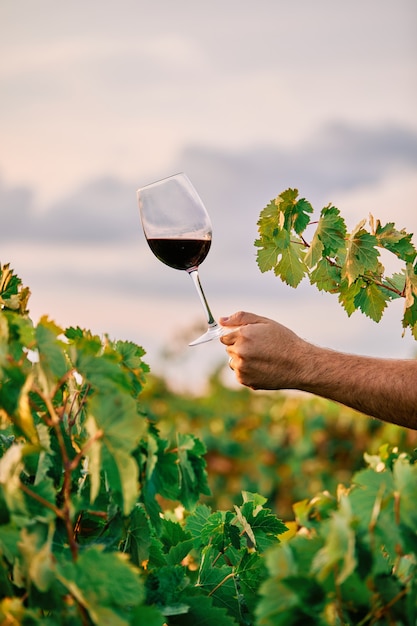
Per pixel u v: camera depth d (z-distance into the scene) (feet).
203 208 7.97
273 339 6.70
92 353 4.50
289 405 23.56
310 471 21.53
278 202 7.47
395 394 6.56
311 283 7.78
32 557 4.28
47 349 4.54
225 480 22.56
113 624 4.10
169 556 5.87
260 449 22.58
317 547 4.29
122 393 4.39
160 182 7.92
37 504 4.52
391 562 5.10
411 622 4.29
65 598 4.47
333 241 7.36
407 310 7.52
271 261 7.68
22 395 4.48
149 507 4.99
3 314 4.71
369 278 7.74
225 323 6.94
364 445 21.29
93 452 4.40
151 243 7.93
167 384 28.71
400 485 4.20
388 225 7.60
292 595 4.18
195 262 7.97
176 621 5.10
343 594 4.26
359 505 4.31
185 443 4.96
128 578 4.16
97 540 5.08
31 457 5.11
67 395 5.31
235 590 5.63
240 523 6.05
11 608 4.31
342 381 6.63
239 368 6.78
